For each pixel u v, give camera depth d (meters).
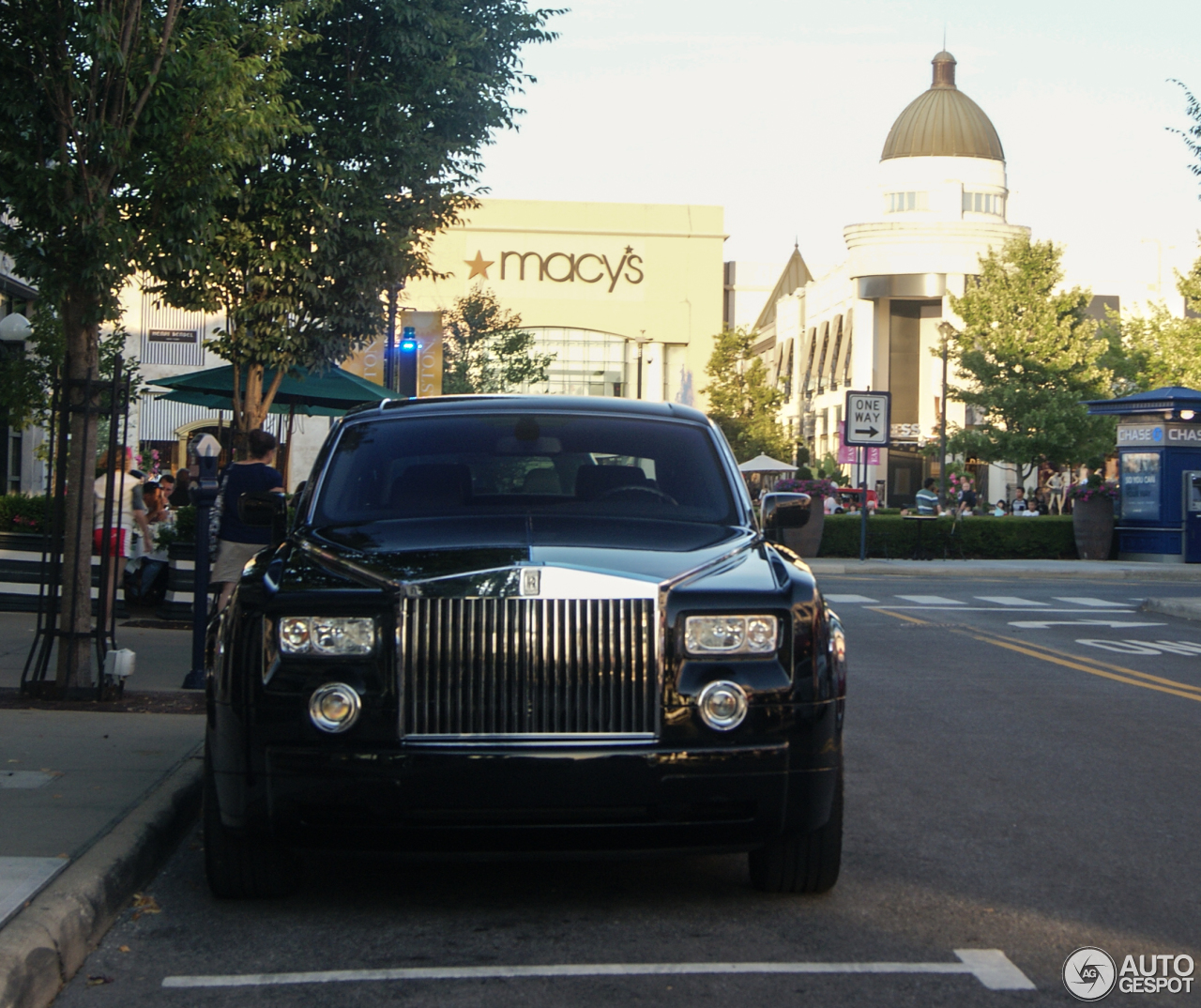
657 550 5.21
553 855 4.78
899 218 71.44
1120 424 31.48
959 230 68.69
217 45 9.55
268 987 4.34
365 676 4.72
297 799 4.66
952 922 5.07
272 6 11.38
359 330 15.99
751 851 5.31
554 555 5.00
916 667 13.03
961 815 6.89
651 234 77.88
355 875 5.68
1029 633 16.66
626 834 4.73
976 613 19.22
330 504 5.94
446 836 4.69
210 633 5.48
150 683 10.12
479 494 5.97
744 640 4.84
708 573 5.00
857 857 6.04
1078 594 22.97
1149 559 30.61
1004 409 47.56
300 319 15.54
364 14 14.97
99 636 9.38
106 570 9.41
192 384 16.80
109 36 8.69
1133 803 7.18
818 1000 4.24
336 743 4.68
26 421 21.12
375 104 14.80
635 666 4.75
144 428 38.62
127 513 14.88
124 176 9.40
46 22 8.84
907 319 72.69
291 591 4.84
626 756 4.66
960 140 73.69
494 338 44.28
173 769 7.05
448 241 76.88
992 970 4.53
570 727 4.74
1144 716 10.18
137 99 9.34
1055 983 4.42
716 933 4.91
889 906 5.28
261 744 4.71
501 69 16.12
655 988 4.33
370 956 4.64
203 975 4.46
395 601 4.74
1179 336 45.06
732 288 128.75
